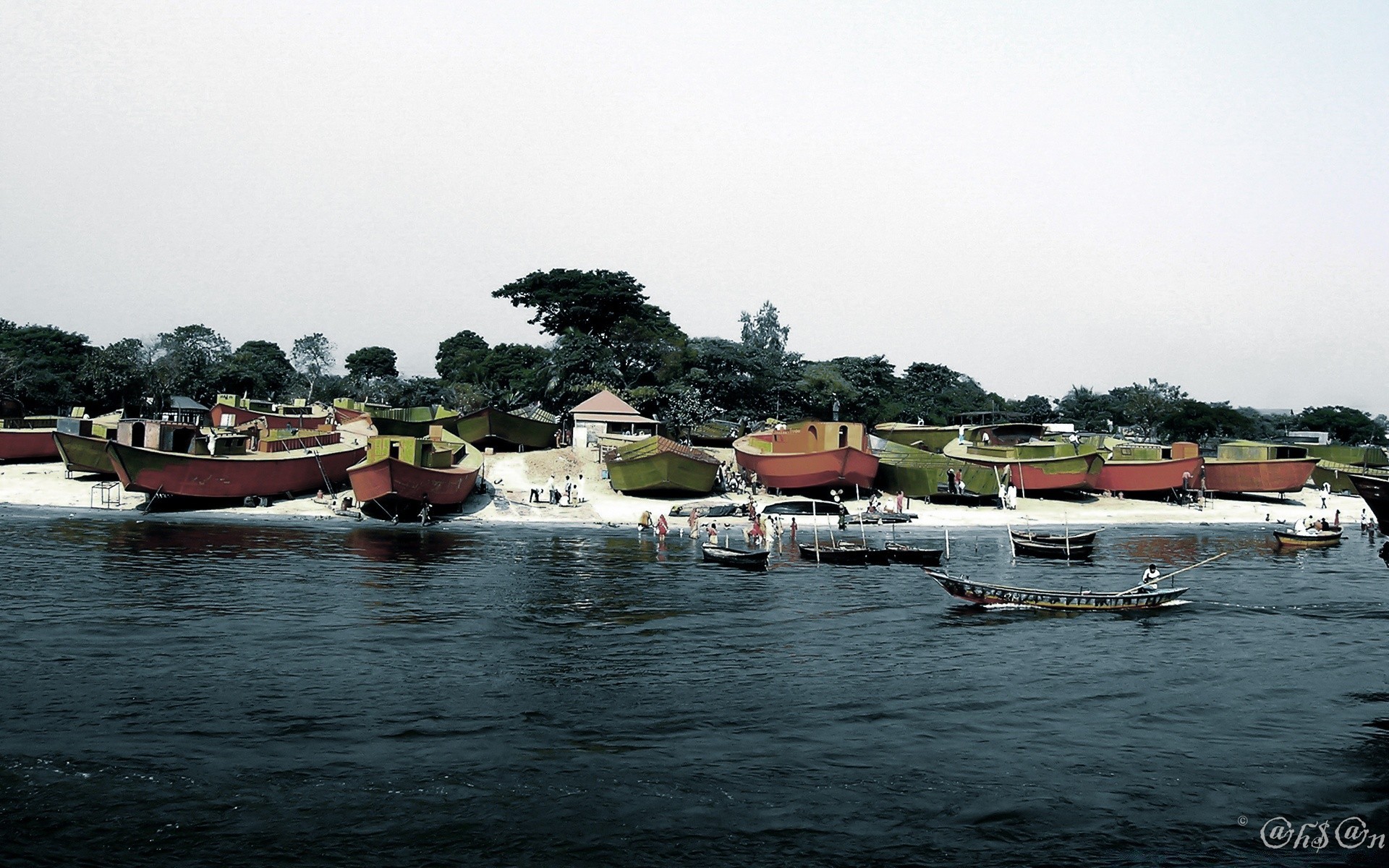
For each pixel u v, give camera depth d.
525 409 118.06
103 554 52.50
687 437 118.31
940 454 96.38
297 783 23.72
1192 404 165.50
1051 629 40.69
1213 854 21.39
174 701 29.03
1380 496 41.56
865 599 46.56
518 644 36.72
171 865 19.89
